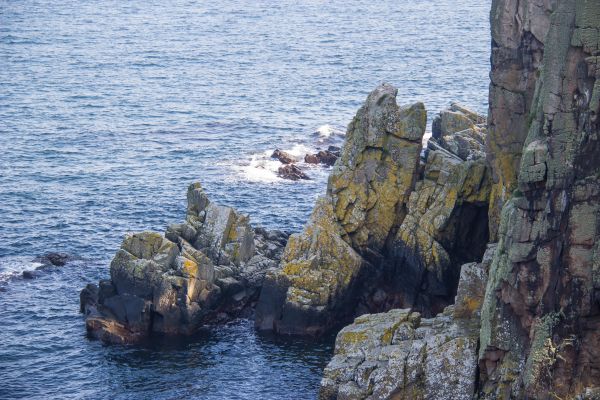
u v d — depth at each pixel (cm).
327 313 16425
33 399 14600
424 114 16800
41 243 19675
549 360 11231
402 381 12575
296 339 16275
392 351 12800
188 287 16300
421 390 12544
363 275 16838
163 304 16275
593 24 10688
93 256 19162
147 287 16312
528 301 11475
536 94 12112
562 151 11012
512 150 14862
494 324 11925
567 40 10875
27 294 17638
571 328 11125
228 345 16075
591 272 10938
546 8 14038
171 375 15200
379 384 12650
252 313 16962
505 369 11881
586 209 10906
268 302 16500
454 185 16400
